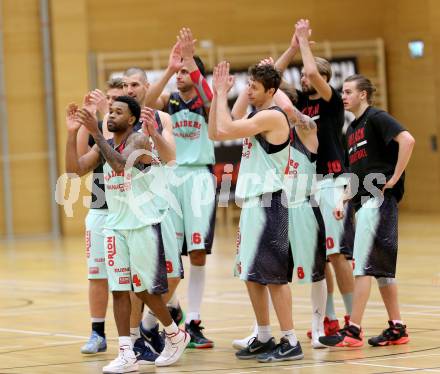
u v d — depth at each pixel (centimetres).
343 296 1719
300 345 1534
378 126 1589
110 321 2016
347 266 1714
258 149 1500
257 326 1534
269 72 1502
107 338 1783
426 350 1501
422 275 2619
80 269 3338
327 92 1675
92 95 1648
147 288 1444
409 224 4631
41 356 1583
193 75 1728
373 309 2006
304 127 1631
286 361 1461
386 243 1572
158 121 1606
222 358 1534
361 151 1609
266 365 1435
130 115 1467
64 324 1995
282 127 1489
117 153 1430
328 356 1488
